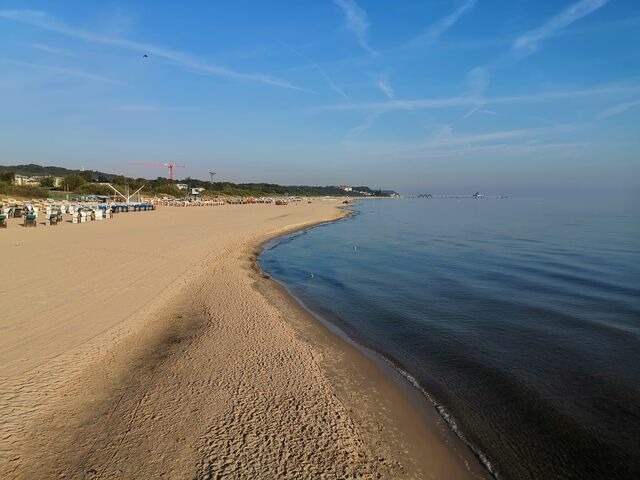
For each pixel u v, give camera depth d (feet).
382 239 117.19
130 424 20.26
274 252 91.15
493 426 23.27
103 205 162.91
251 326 36.50
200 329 35.06
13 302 36.60
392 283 59.00
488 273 64.90
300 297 50.93
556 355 32.76
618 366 30.68
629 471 19.71
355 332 38.34
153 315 37.17
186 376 25.86
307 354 31.14
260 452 18.70
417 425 23.03
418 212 288.51
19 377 23.70
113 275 49.62
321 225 171.53
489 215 237.66
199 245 80.94
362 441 20.67
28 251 61.98
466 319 42.04
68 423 20.01
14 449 17.80
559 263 72.59
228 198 386.11
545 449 21.30
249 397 23.66
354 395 25.75
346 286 57.36
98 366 26.32
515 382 28.25
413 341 36.06
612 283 56.59
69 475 16.51
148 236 88.84
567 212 256.93
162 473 16.88
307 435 20.40
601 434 22.45
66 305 36.88
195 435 19.62
